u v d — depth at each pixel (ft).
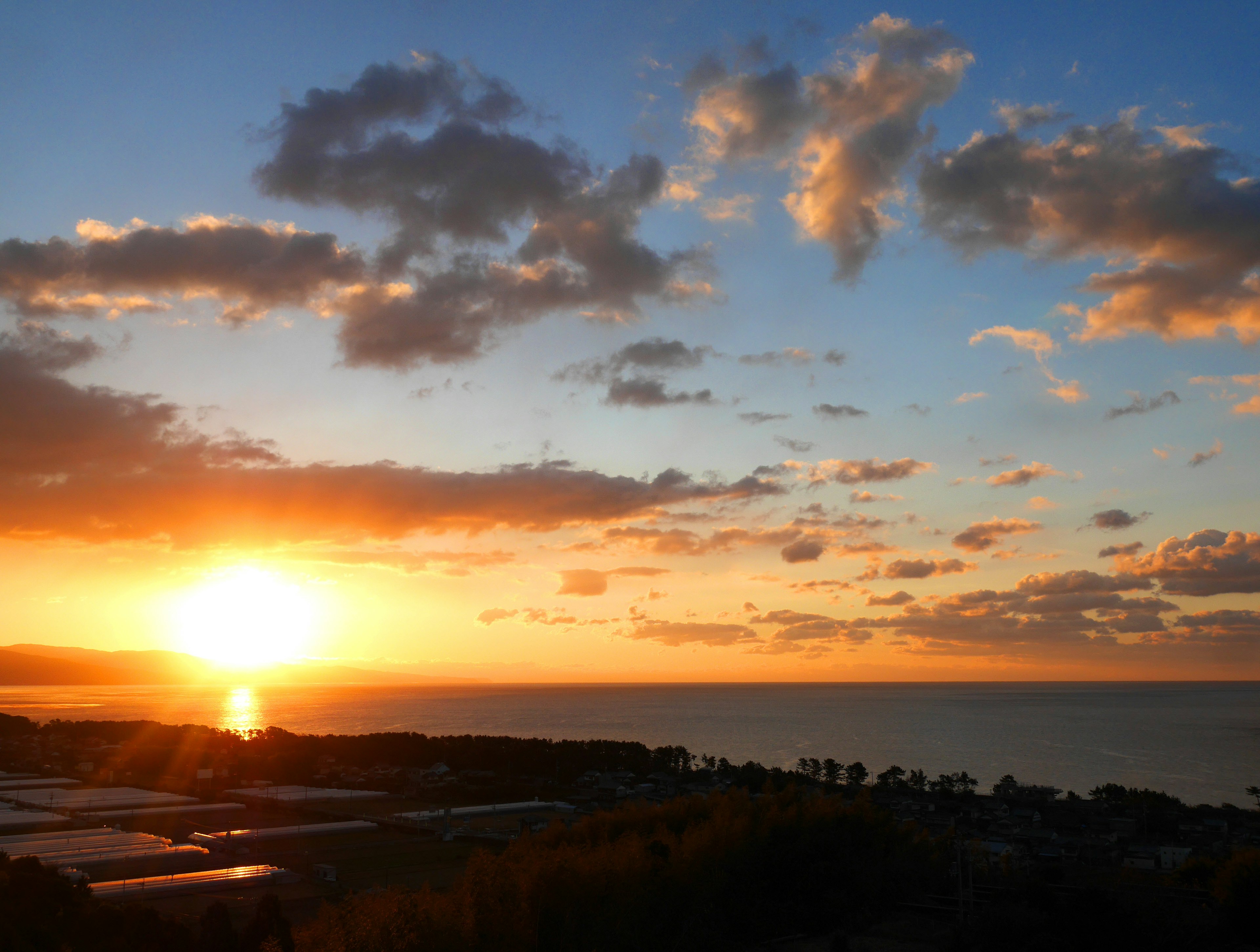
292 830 284.41
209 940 140.97
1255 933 118.62
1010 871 203.62
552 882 125.49
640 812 195.62
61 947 135.95
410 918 114.52
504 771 481.46
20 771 467.11
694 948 132.57
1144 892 143.84
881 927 143.84
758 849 158.51
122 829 295.69
